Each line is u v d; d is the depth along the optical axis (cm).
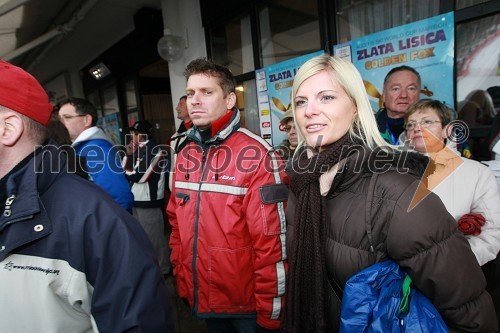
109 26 477
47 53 575
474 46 169
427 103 129
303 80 84
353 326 68
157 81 543
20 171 69
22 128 69
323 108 81
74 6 411
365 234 75
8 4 275
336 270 81
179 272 144
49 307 67
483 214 117
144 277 72
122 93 561
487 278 130
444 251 67
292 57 271
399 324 67
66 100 202
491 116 167
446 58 170
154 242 269
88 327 74
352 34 230
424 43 176
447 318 71
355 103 83
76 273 68
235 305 125
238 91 329
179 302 245
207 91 125
